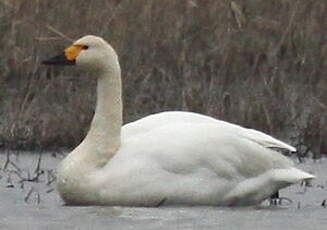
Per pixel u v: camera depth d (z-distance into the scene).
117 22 21.52
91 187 14.80
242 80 20.98
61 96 19.98
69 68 20.59
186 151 14.91
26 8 21.58
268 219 14.28
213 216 14.33
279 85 20.56
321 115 19.42
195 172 14.90
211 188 14.90
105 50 15.39
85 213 14.41
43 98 19.86
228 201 15.02
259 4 22.67
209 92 20.25
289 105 19.92
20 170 16.97
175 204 14.85
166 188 14.77
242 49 21.58
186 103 19.84
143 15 21.70
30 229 13.62
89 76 20.55
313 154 18.23
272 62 21.47
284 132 19.27
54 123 18.67
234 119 19.48
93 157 14.95
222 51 21.39
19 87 20.33
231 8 22.14
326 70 21.39
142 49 21.27
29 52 20.92
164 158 14.86
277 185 15.16
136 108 19.94
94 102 19.83
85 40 15.45
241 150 15.06
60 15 21.56
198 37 21.75
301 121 19.52
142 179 14.76
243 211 14.73
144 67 20.94
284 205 15.26
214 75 20.94
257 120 19.45
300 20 22.33
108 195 14.76
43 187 16.00
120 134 15.13
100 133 15.08
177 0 22.05
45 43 21.17
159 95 20.28
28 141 18.28
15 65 20.62
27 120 18.84
